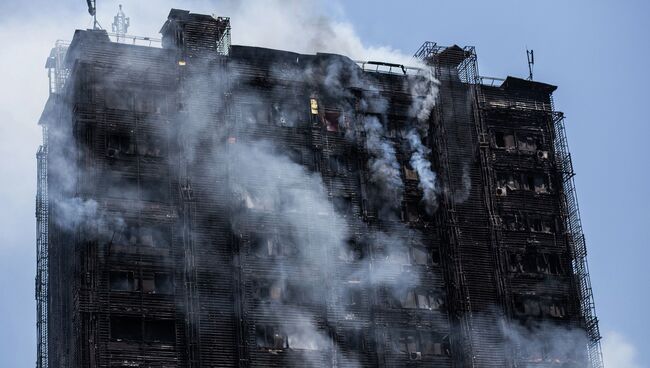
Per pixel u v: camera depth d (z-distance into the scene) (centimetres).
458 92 15662
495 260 15100
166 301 13725
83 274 13525
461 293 14775
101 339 13400
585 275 15412
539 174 15700
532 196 15538
